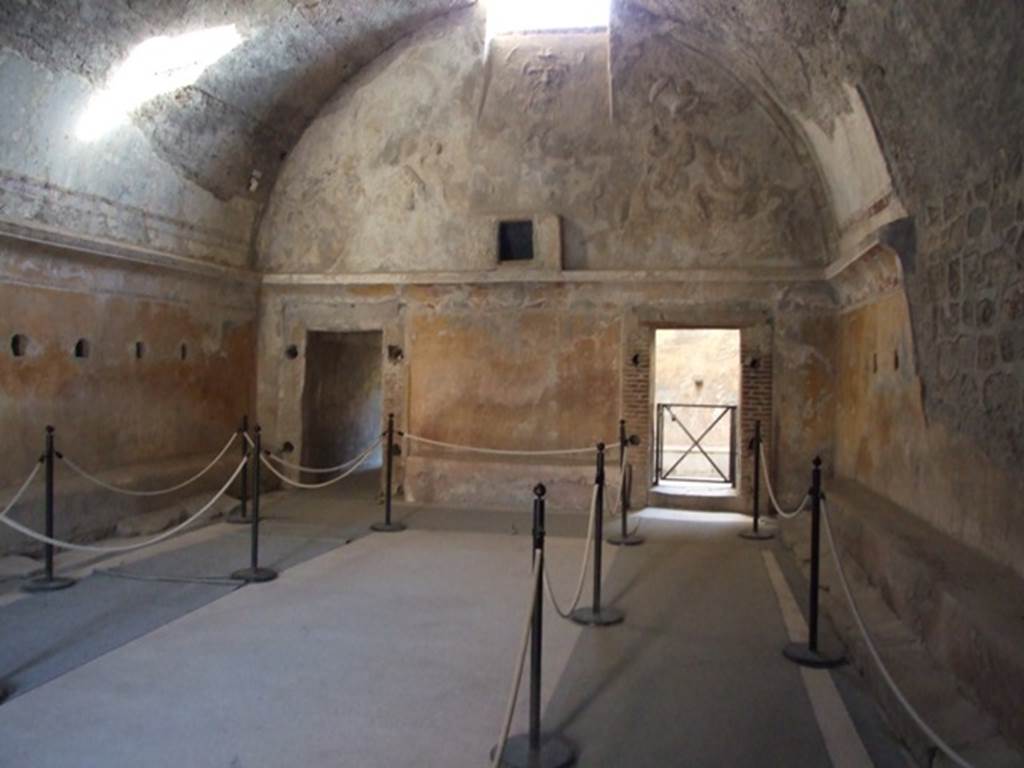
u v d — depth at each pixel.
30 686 4.58
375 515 9.90
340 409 12.98
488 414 10.84
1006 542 4.94
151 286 9.37
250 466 10.95
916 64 5.47
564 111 10.28
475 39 10.08
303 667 4.93
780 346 10.10
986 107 4.81
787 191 9.97
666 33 9.60
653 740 4.07
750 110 9.83
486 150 10.59
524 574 7.17
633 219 10.40
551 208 10.55
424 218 10.88
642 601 6.45
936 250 6.03
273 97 9.84
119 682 4.66
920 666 4.60
